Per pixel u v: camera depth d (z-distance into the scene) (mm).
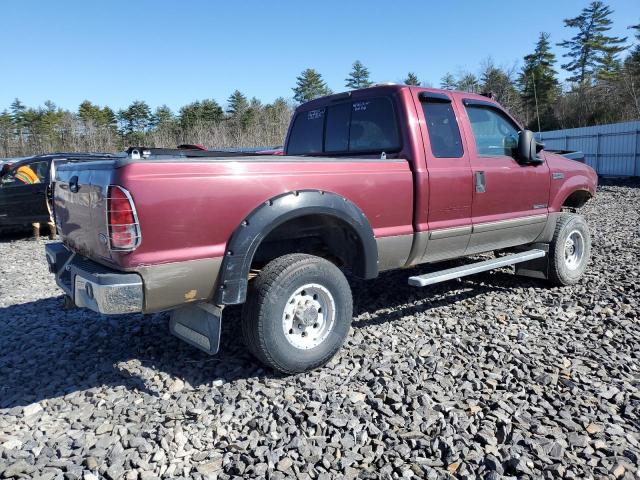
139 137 72750
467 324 4789
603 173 24812
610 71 60250
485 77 40781
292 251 4312
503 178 5168
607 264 6945
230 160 3439
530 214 5539
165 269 3244
